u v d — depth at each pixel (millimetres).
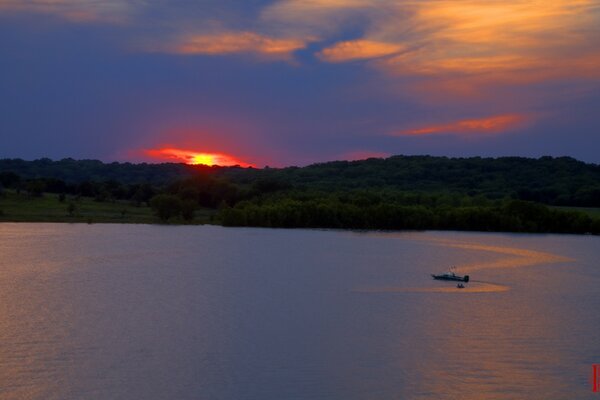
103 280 111062
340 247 171625
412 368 67250
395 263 142375
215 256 146500
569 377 65625
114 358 68312
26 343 72500
